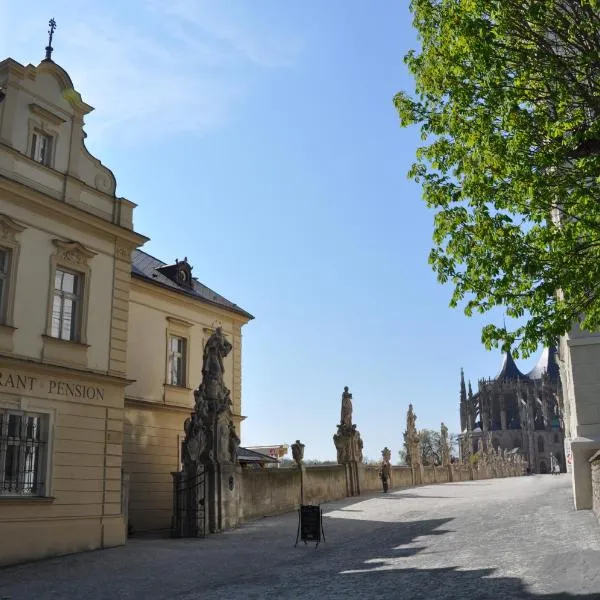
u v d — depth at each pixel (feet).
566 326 38.06
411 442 170.81
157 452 96.68
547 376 523.29
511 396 540.11
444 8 41.68
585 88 37.45
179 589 44.06
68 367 67.05
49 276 67.36
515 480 192.44
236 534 76.54
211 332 111.34
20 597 43.39
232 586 43.32
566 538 49.65
